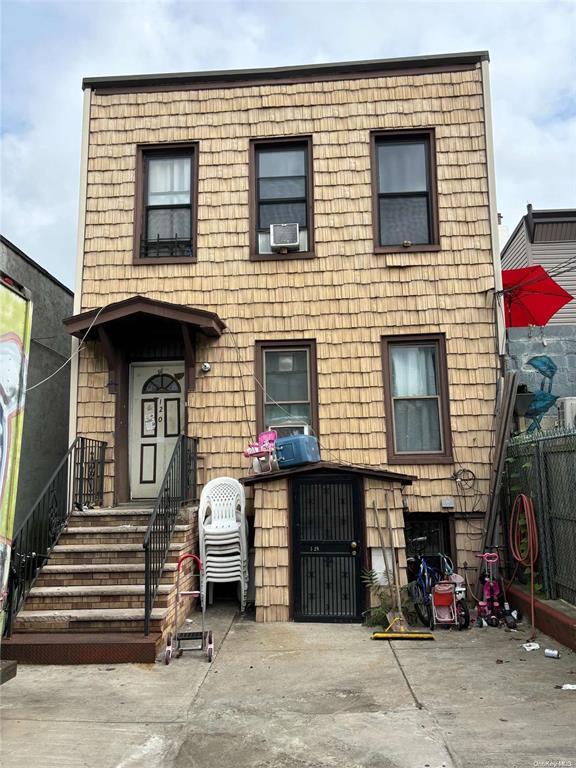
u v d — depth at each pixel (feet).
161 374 29.99
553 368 29.76
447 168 29.63
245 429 28.40
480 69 30.09
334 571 24.45
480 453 27.55
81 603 21.56
